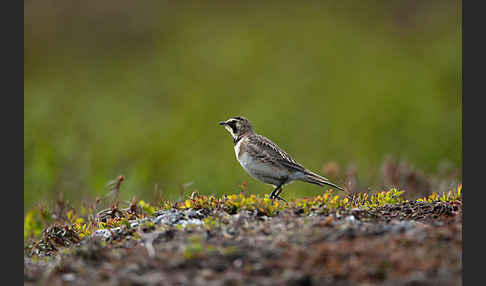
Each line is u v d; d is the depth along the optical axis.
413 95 25.59
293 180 12.09
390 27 34.78
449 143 21.16
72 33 35.03
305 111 25.03
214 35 34.56
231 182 17.89
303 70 29.92
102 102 27.45
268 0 38.69
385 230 8.47
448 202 10.13
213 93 28.05
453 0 36.75
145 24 36.12
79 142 20.38
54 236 10.37
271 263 7.54
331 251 7.76
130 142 22.61
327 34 33.53
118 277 7.54
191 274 7.43
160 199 12.73
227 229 8.86
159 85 29.83
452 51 29.28
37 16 35.62
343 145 21.75
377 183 14.61
